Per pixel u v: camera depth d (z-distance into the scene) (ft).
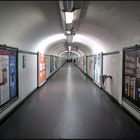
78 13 13.88
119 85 20.58
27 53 23.95
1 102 14.80
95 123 14.89
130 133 12.98
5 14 12.14
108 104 21.17
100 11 13.73
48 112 17.78
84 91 29.19
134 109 15.72
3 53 15.15
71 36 28.32
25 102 21.81
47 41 31.30
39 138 12.07
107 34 20.44
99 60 33.42
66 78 47.65
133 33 15.14
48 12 14.05
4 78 15.48
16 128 13.75
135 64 15.71
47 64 43.83
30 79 25.76
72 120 15.55
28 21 15.12
